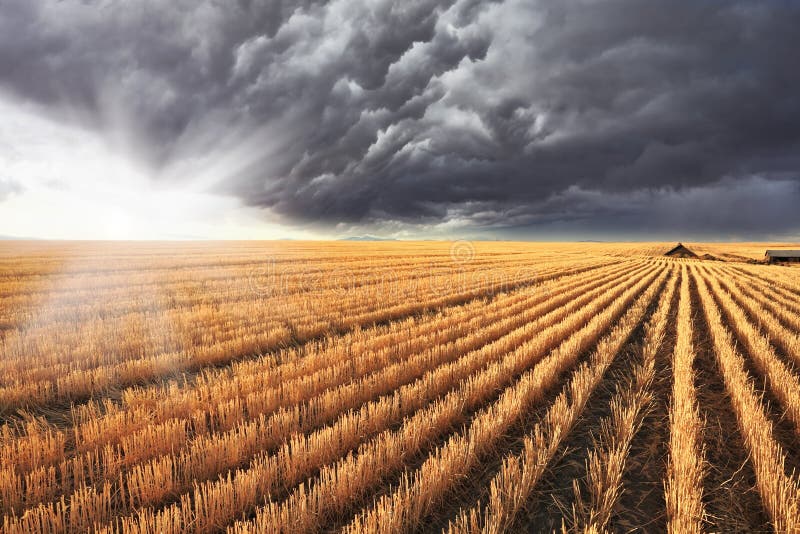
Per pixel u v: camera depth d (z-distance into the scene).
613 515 3.77
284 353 8.77
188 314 11.81
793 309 14.78
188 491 3.95
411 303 14.24
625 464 4.55
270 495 3.79
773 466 4.09
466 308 13.62
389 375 6.50
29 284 19.44
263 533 3.16
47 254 44.72
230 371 7.52
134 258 37.75
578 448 4.96
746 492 4.09
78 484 4.04
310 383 6.15
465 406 5.86
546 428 5.30
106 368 7.26
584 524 3.54
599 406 6.20
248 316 11.99
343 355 7.86
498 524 3.36
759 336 9.63
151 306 13.90
